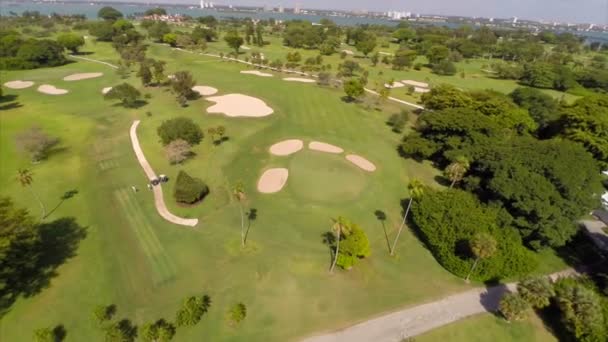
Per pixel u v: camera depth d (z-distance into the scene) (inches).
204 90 4229.8
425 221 1786.4
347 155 2768.2
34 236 1594.5
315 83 4938.5
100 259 1646.2
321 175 2405.3
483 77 6240.2
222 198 2148.1
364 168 2591.0
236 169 2474.2
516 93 3686.0
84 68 5349.4
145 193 2181.3
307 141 2957.7
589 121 2657.5
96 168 2443.4
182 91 3604.8
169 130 2684.5
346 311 1433.3
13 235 1449.3
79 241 1755.7
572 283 1441.9
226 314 1390.3
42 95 3971.5
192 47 7165.4
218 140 2883.9
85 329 1310.3
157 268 1609.3
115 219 1931.6
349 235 1578.5
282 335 1318.9
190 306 1322.6
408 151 2723.9
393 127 3462.1
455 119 2551.7
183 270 1603.1
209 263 1648.6
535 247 1806.1
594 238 1999.3
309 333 1333.7
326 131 3206.2
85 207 2018.9
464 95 3272.6
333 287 1545.3
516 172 1875.0
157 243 1766.7
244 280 1558.8
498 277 1596.9
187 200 2042.3
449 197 1852.9
